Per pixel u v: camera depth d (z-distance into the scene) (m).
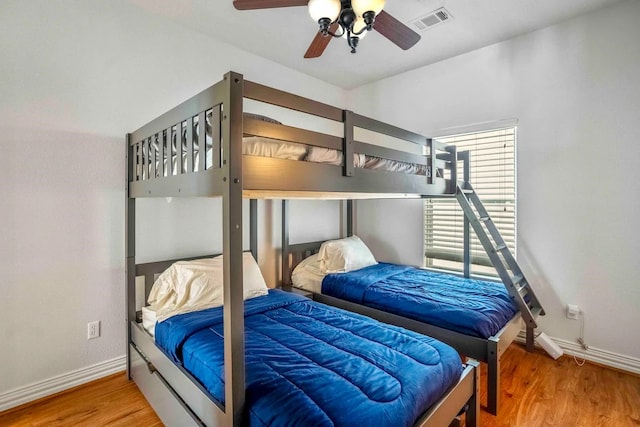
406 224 3.79
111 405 2.02
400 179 2.16
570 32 2.63
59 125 2.14
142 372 2.12
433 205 3.60
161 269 2.55
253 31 2.81
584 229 2.59
